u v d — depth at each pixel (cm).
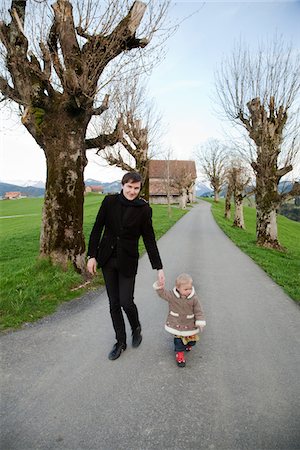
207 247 1443
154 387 323
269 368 367
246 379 342
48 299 591
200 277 851
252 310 584
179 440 251
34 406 289
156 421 272
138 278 820
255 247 1548
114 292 390
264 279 845
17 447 242
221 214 4822
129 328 479
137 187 373
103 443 247
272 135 1588
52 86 698
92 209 3966
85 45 683
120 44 684
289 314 565
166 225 2392
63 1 649
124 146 1705
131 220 374
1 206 5734
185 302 363
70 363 368
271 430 263
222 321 523
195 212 4634
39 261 719
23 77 695
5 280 663
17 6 669
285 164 1631
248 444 248
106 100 767
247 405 296
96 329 469
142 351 402
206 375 348
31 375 342
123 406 291
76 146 725
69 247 725
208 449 243
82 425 266
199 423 271
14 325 474
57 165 714
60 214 718
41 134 711
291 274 962
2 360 373
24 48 671
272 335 468
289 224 5019
